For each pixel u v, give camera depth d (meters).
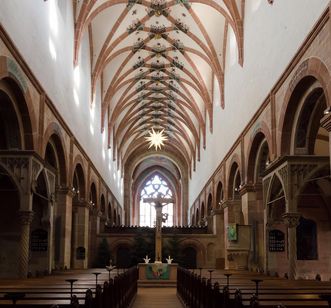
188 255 44.16
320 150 28.72
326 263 24.80
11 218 21.72
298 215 18.83
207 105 42.28
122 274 17.08
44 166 20.94
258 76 24.69
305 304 8.98
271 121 21.84
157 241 32.72
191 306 17.42
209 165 44.22
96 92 39.44
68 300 9.62
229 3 28.56
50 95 22.92
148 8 33.84
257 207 26.70
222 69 35.78
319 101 18.84
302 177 18.98
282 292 11.17
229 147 33.09
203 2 30.31
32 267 22.36
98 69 36.38
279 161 19.59
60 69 25.19
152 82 47.03
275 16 21.73
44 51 21.62
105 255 41.12
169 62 42.31
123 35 35.88
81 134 31.95
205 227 46.94
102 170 43.59
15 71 17.30
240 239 26.47
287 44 19.80
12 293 7.75
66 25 26.75
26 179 18.89
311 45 16.78
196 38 35.56
